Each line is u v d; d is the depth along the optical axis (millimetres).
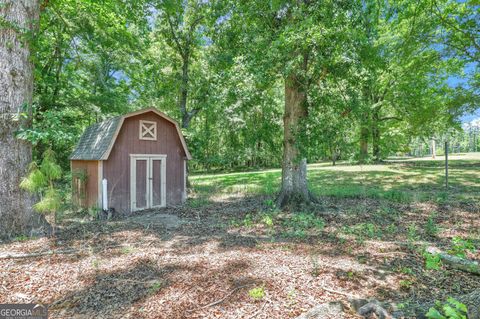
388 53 9578
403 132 15633
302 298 2996
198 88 13125
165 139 9305
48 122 5680
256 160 28234
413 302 2939
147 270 3791
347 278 3516
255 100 9875
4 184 5293
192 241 5215
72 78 13641
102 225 6586
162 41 13398
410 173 13758
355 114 7613
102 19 9258
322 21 5844
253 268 3822
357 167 17297
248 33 7527
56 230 6039
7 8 5262
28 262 4098
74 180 8797
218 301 2924
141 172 8633
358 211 7551
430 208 7562
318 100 7699
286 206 8039
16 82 5406
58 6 8180
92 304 2912
